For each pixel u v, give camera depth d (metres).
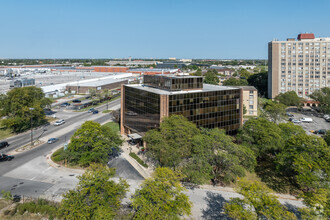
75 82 163.88
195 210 38.19
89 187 31.23
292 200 41.75
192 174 41.53
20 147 64.31
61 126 84.06
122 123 76.44
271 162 56.72
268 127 54.19
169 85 60.50
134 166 53.91
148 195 31.41
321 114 110.56
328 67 131.00
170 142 45.91
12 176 48.50
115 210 31.39
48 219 34.97
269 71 145.25
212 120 63.12
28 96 79.50
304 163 40.31
